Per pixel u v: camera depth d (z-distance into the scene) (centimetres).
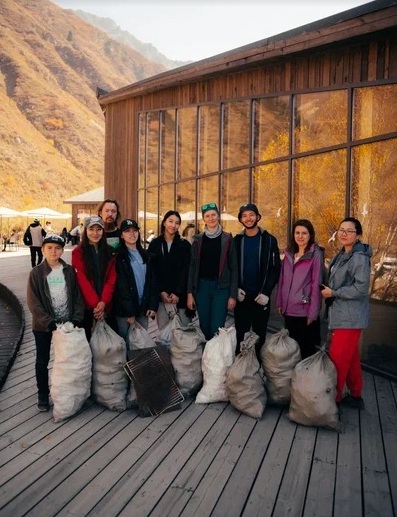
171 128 973
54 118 11362
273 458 336
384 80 502
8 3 17550
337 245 584
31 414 414
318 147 600
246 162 738
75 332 409
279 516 274
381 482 308
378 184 547
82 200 3522
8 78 12419
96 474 316
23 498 291
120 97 1149
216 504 285
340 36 510
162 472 318
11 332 836
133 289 452
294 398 386
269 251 453
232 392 410
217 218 461
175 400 421
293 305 437
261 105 699
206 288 468
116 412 416
